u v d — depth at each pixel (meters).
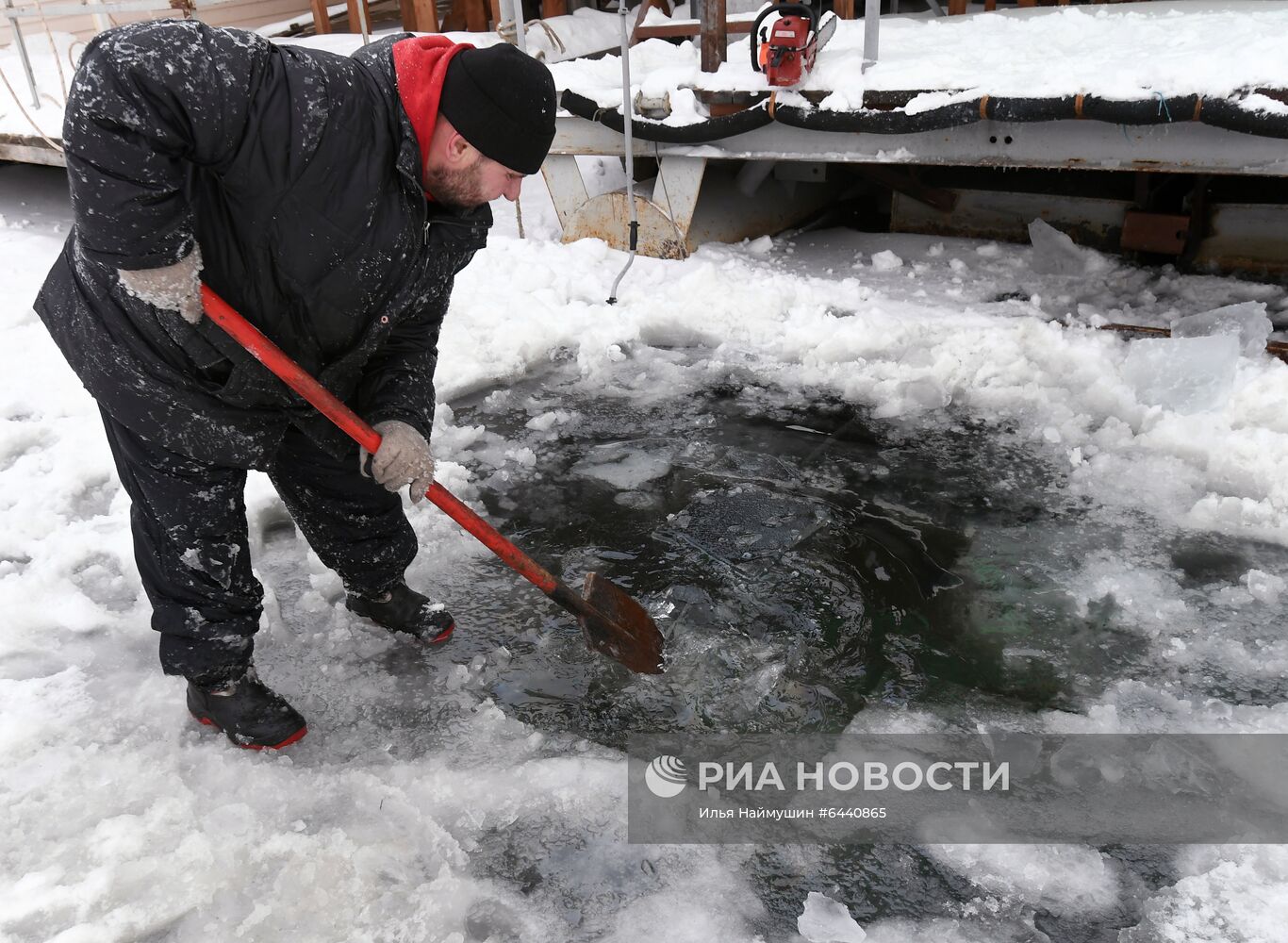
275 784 1.98
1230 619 2.38
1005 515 2.83
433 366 2.06
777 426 3.41
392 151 1.62
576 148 4.82
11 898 1.70
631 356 4.02
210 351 1.70
